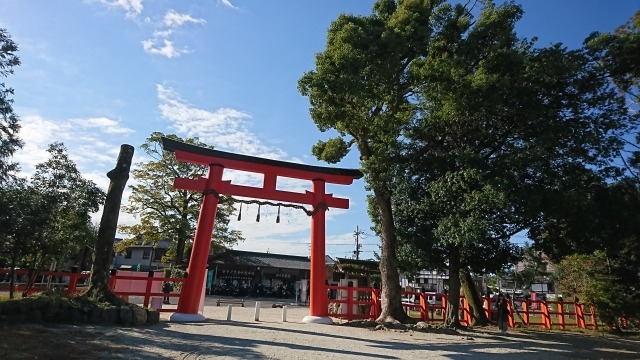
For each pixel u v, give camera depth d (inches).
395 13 721.0
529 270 1835.6
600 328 994.1
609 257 952.3
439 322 869.2
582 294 1067.3
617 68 679.1
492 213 629.9
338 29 717.3
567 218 654.5
